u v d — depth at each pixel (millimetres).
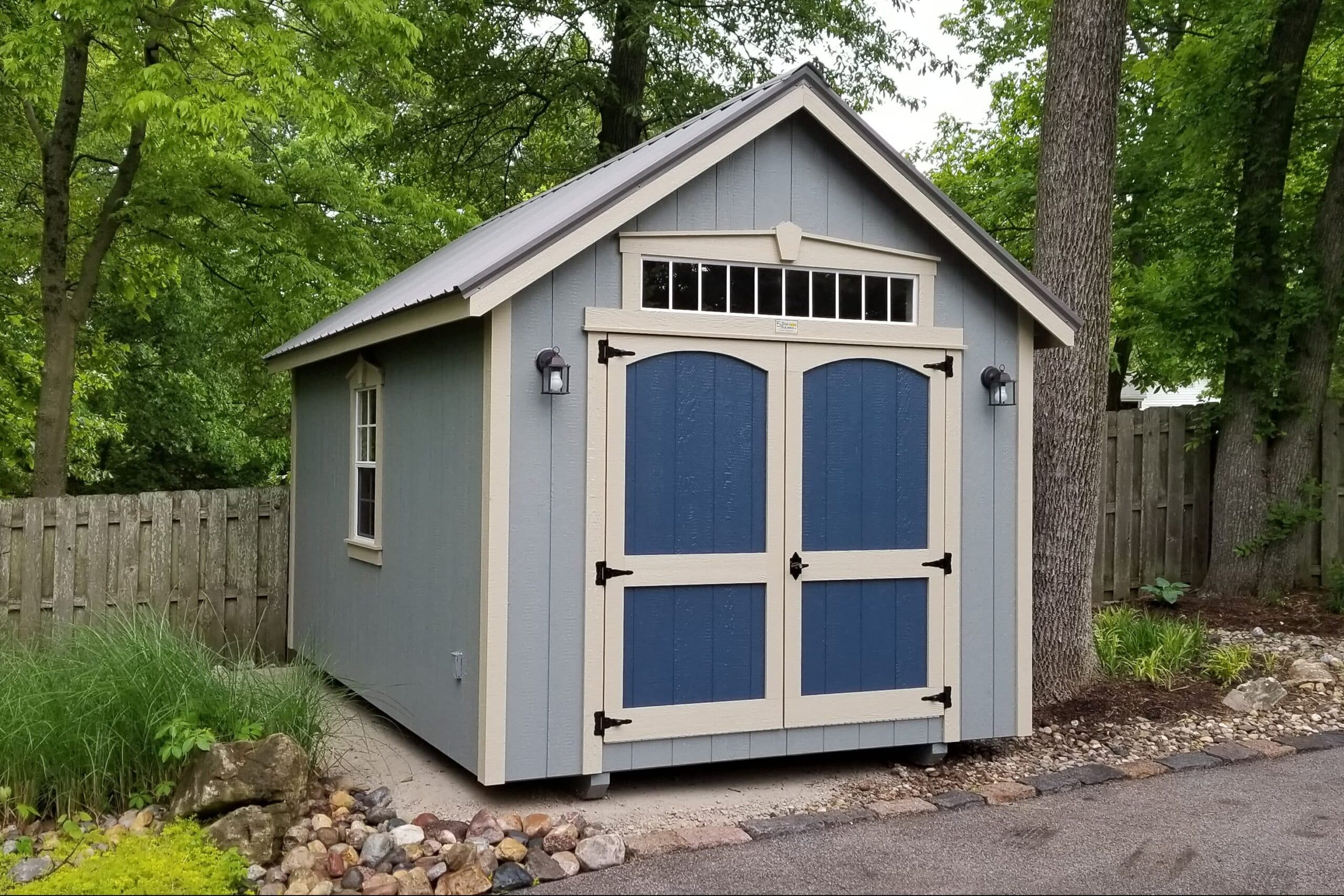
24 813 4941
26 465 15977
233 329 13680
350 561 8023
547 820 5211
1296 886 4668
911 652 6391
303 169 12727
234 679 5859
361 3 9664
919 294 6414
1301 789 6020
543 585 5602
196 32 10188
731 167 5977
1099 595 10758
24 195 12430
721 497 5953
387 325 6562
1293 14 10539
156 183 11672
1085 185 7777
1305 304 10422
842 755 6805
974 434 6566
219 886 4301
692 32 15500
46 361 10875
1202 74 11133
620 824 5441
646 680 5801
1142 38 14969
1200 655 8578
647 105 16797
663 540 5832
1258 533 10734
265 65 9547
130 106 8859
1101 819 5543
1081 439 7789
